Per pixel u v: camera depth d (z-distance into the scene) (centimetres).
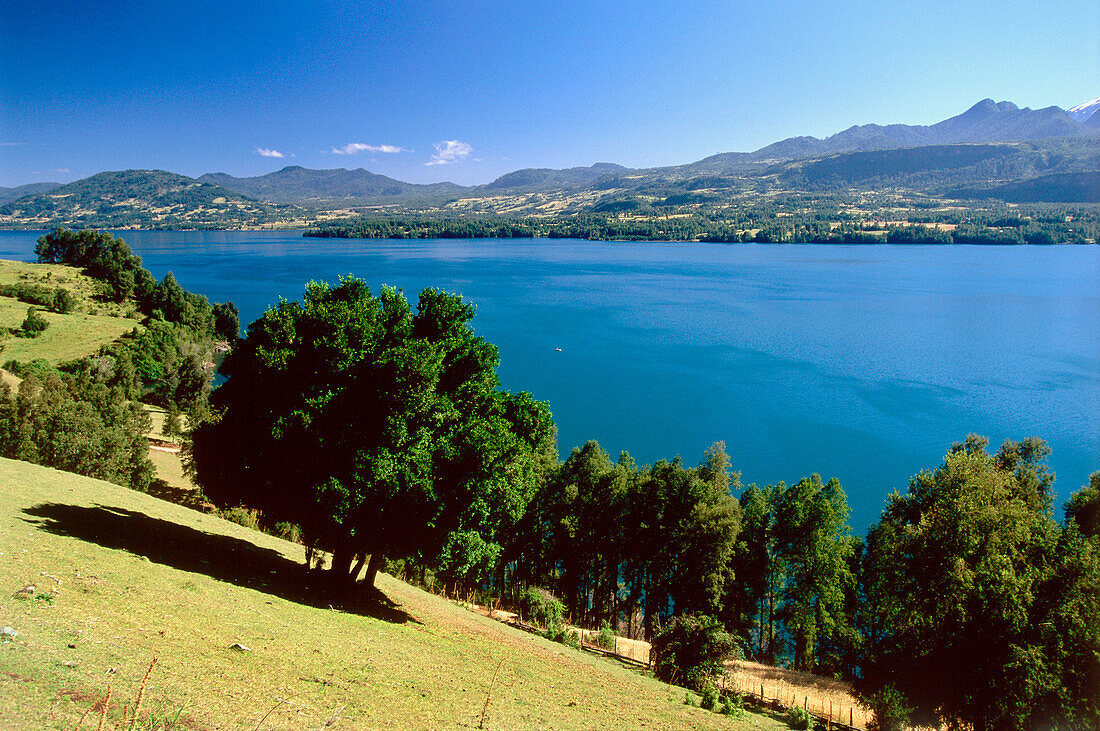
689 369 15150
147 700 1267
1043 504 3978
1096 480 4178
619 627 6259
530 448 3731
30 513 2558
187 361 13012
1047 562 3244
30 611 1538
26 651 1312
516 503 3588
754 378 14262
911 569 3394
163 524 3409
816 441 10350
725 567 5184
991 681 3062
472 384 3347
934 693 3241
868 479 8906
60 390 7794
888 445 10119
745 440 10438
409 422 3034
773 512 5494
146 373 12912
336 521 2714
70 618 1584
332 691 1666
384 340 3075
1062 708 3006
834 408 12019
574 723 1994
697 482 5388
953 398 12400
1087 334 17900
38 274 18262
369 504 2825
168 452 8306
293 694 1561
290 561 3816
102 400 8219
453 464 3041
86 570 2033
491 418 3384
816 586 5119
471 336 3531
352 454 2791
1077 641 3069
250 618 2138
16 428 5438
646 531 5569
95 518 2891
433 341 3353
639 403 12488
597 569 5956
